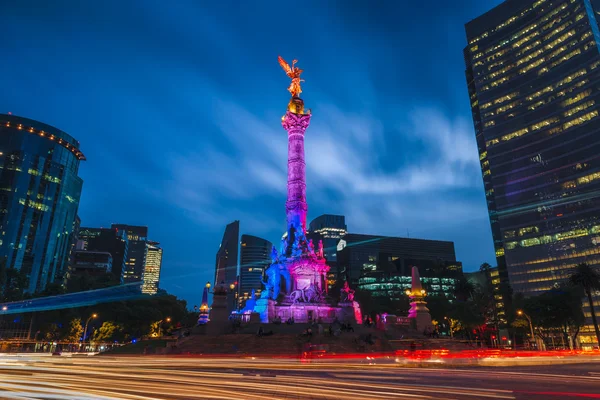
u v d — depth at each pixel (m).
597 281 80.12
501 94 154.38
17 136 166.00
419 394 15.41
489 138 153.75
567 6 142.50
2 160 159.38
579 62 135.00
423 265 195.12
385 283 180.38
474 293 126.25
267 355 43.66
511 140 147.50
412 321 63.75
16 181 159.62
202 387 16.64
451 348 51.31
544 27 147.75
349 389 16.66
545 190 134.75
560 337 104.94
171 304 118.62
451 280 186.38
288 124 78.81
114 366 28.25
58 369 25.11
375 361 36.91
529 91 146.62
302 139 77.94
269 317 63.03
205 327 56.03
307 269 68.94
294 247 70.56
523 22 154.25
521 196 140.25
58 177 176.75
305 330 52.72
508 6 160.25
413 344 47.19
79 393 14.56
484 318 109.12
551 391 16.62
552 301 82.94
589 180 125.19
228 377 20.89
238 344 47.19
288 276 68.88
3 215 152.62
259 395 14.62
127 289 128.12
